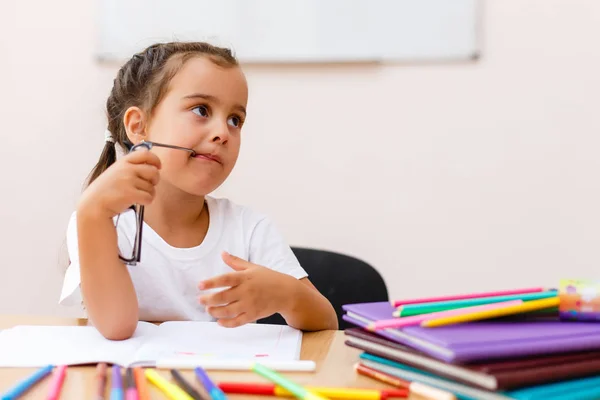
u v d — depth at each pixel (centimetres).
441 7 168
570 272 165
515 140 167
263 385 54
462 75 168
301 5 172
